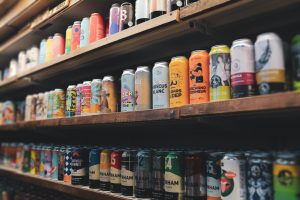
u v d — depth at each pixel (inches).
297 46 35.4
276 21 47.5
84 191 60.0
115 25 58.7
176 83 47.1
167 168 47.3
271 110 34.8
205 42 57.0
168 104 49.1
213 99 42.2
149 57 68.1
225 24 48.6
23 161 89.1
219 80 41.9
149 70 53.3
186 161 45.6
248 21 47.4
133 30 52.2
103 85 60.6
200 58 45.0
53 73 84.3
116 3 61.2
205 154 45.9
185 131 65.9
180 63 47.3
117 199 52.4
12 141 127.8
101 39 58.9
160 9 50.3
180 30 50.5
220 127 51.1
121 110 55.2
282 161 34.5
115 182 55.9
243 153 41.2
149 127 66.6
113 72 81.8
